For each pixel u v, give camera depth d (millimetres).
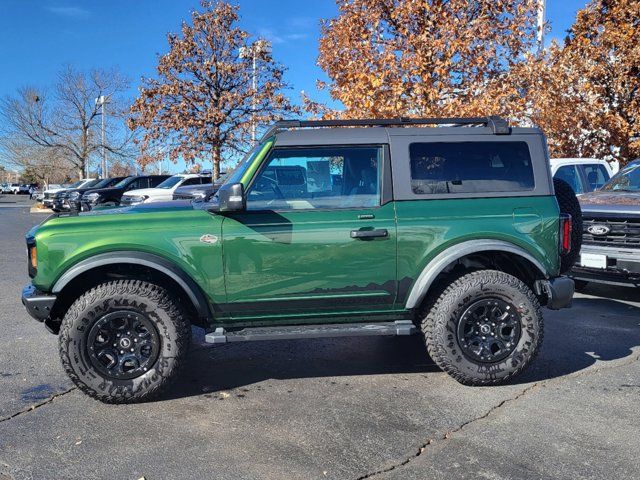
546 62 11234
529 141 4695
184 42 15969
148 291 4250
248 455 3492
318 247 4383
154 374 4270
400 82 9359
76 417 4070
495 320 4559
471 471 3277
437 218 4488
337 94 10336
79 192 22766
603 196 7660
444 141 4598
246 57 16391
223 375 4934
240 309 4430
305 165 4488
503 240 4539
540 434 3734
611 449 3527
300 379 4812
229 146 17172
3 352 5551
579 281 8164
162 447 3609
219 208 4207
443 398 4352
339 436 3729
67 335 4164
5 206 37906
